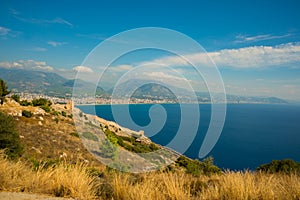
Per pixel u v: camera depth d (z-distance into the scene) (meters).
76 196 4.73
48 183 4.98
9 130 11.52
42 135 25.75
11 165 5.34
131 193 4.74
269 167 13.80
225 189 4.81
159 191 4.79
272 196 4.50
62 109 43.97
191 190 5.58
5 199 4.07
